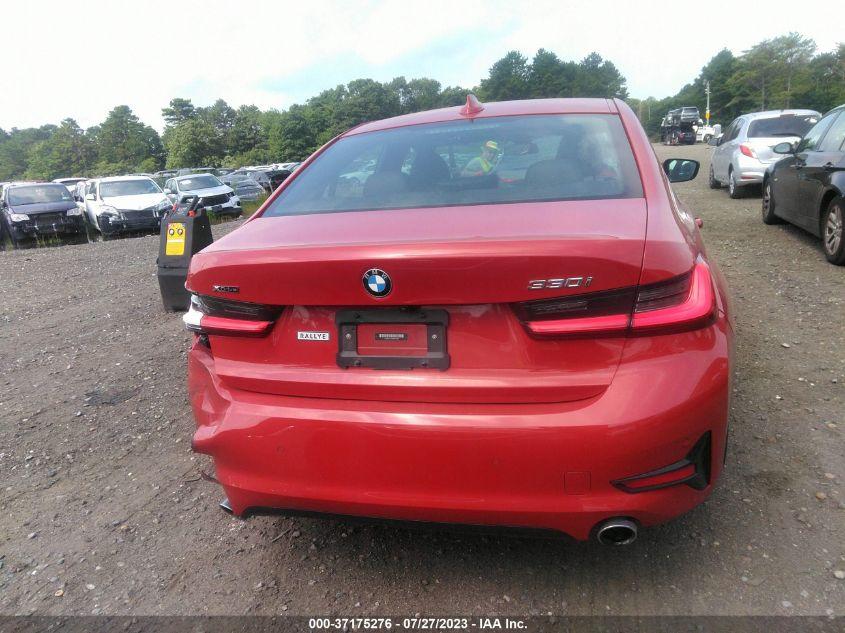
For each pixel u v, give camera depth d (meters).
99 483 3.31
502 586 2.36
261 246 2.21
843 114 6.78
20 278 10.08
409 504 2.02
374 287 1.94
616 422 1.85
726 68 82.00
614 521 1.93
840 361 3.99
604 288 1.84
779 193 8.14
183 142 89.38
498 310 1.93
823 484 2.77
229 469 2.24
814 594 2.17
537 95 113.56
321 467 2.08
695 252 2.11
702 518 2.61
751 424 3.30
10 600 2.46
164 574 2.56
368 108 108.25
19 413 4.27
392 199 2.57
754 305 5.25
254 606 2.35
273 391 2.17
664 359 1.89
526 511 1.94
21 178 136.88
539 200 2.35
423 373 2.01
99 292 8.30
